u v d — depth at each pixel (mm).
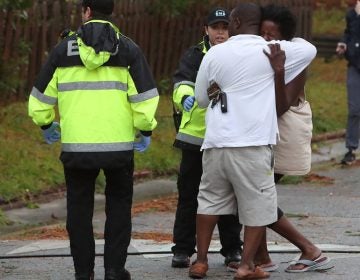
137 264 28031
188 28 57750
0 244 31281
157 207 37500
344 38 46500
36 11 48094
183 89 26625
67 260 28812
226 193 25578
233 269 26828
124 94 24391
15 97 47438
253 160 24781
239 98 24844
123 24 53125
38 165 39688
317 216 35844
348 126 47312
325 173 45781
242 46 25016
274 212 25234
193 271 26016
